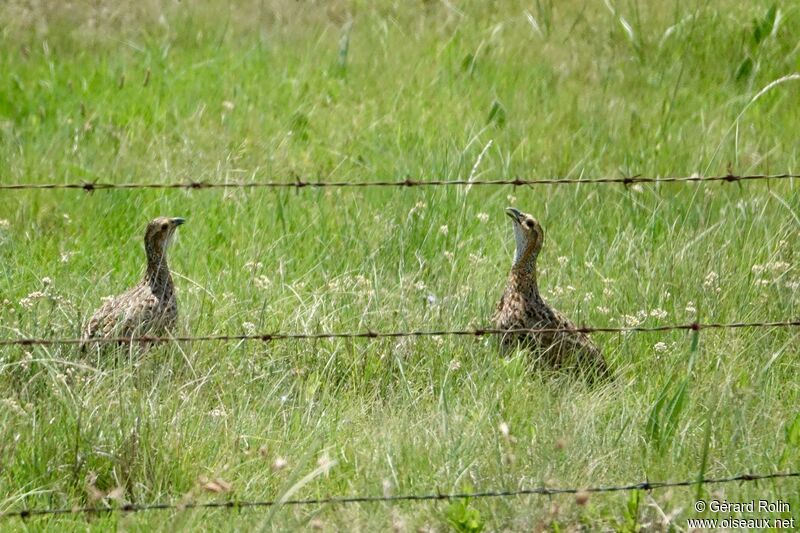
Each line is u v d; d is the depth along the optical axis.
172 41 20.66
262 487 8.95
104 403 9.41
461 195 14.15
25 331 10.68
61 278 12.38
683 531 8.24
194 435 9.35
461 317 11.50
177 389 9.87
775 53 18.94
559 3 21.30
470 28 20.66
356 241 13.26
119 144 16.34
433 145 16.00
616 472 9.02
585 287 12.30
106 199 14.72
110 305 11.45
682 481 8.91
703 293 11.72
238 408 9.97
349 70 19.28
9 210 14.55
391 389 10.43
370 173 15.42
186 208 14.54
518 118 17.20
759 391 10.03
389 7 21.81
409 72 19.03
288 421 9.94
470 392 10.26
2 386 10.09
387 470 8.93
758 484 8.81
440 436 9.35
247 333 10.98
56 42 20.41
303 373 10.75
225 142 16.08
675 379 10.62
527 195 14.80
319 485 8.98
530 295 11.54
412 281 11.98
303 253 13.34
